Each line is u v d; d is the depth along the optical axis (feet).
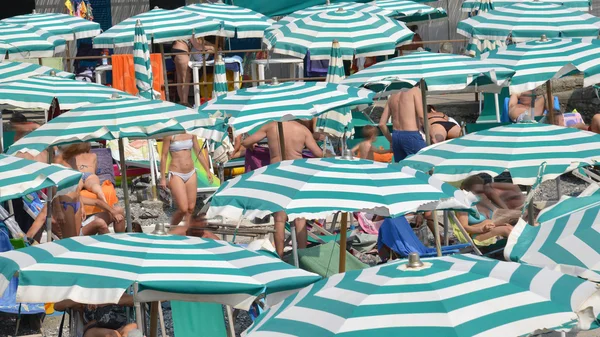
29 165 77.36
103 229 101.19
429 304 42.78
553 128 78.74
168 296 53.98
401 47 177.68
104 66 165.27
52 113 148.05
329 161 72.13
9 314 91.66
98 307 71.92
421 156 79.56
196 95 167.43
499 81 102.32
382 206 65.00
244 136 120.16
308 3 188.85
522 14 137.80
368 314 42.63
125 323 72.43
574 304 42.55
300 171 70.95
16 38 151.33
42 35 154.40
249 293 53.52
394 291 44.04
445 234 95.45
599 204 64.03
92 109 89.61
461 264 46.85
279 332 43.27
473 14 188.34
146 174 144.15
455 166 75.92
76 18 175.83
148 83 142.61
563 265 55.77
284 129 106.32
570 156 73.97
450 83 101.76
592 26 132.67
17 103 104.47
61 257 56.03
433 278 44.83
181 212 105.91
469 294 43.42
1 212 100.07
